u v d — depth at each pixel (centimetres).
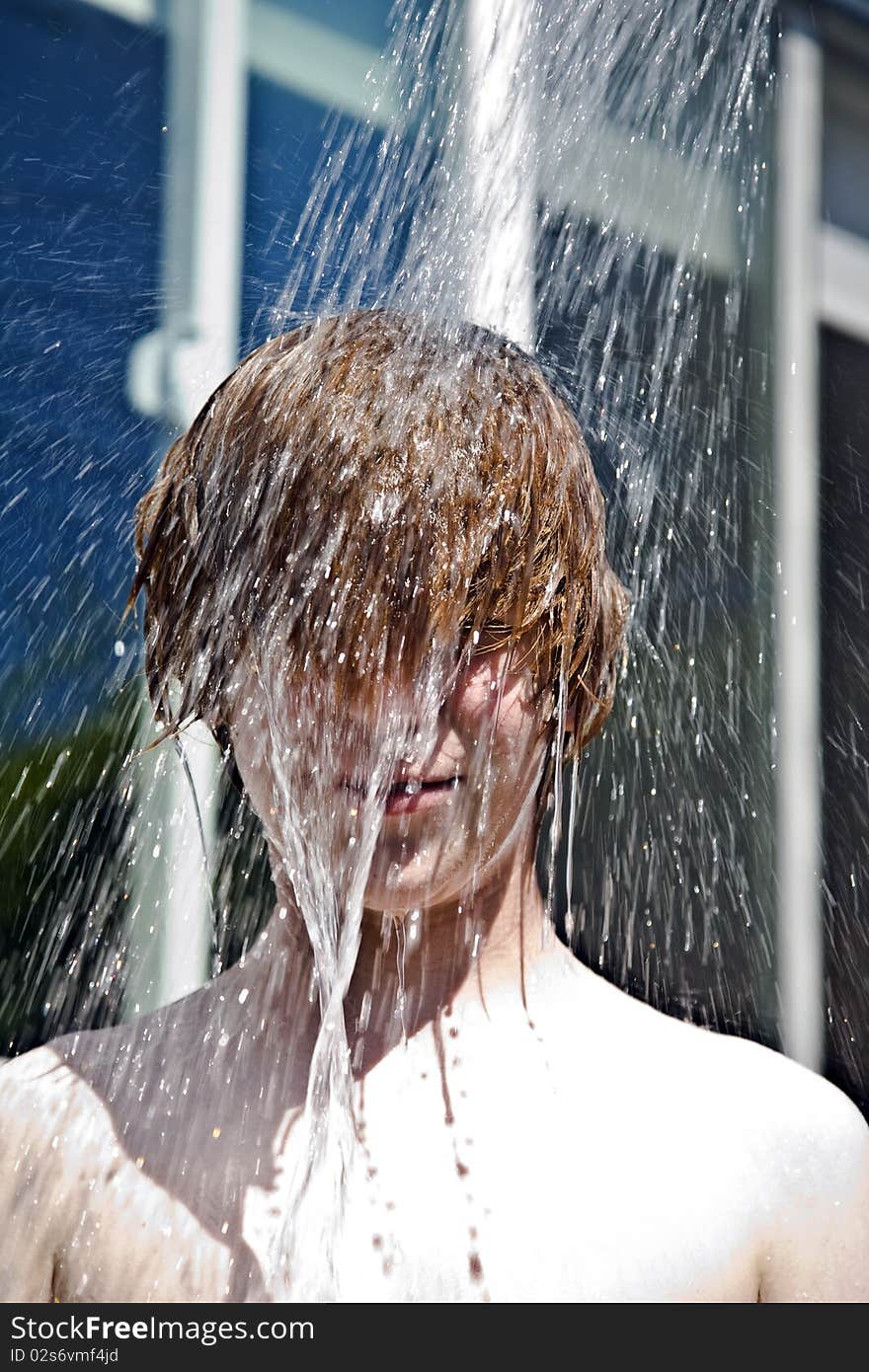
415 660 101
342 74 245
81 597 227
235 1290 99
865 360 340
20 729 221
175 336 241
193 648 112
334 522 104
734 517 301
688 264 274
